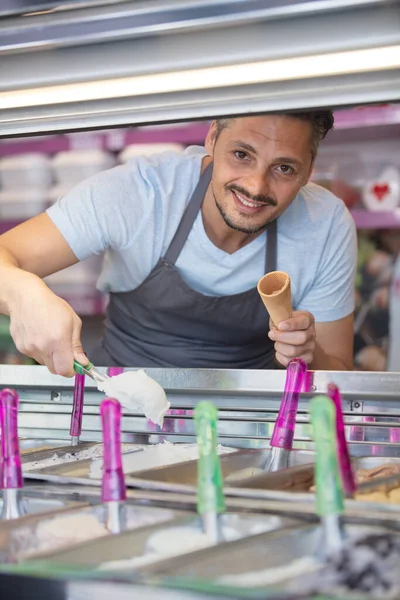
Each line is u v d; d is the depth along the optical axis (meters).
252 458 1.51
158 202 2.20
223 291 2.24
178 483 1.31
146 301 2.32
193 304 2.26
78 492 1.28
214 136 1.95
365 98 1.23
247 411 1.73
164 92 1.34
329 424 0.97
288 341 1.77
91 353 2.55
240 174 1.81
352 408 1.66
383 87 1.21
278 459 1.44
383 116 3.18
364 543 0.97
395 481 1.29
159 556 1.02
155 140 3.51
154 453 1.57
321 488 0.97
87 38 1.20
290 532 1.04
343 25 1.11
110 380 1.50
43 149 3.68
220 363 2.35
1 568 0.89
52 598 0.86
